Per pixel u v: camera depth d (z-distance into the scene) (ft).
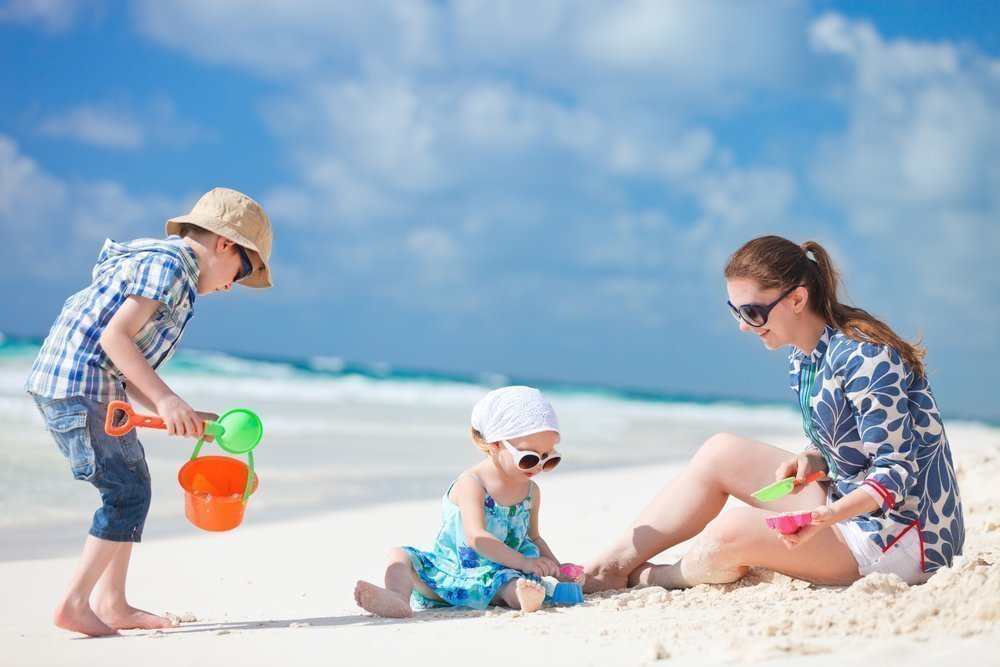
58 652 9.82
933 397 11.24
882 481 10.58
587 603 11.57
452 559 12.46
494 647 9.01
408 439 42.91
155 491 24.73
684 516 12.45
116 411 11.30
